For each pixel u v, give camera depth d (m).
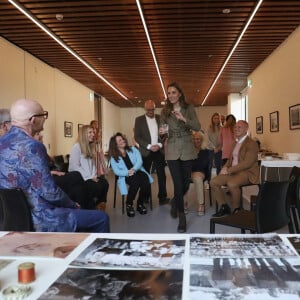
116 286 0.88
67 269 0.99
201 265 1.01
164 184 5.29
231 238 1.28
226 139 5.95
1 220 1.96
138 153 4.79
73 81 9.91
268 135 7.71
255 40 6.51
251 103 9.52
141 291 0.85
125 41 6.51
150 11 5.16
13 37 6.07
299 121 5.60
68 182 3.41
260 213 2.08
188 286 0.87
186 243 1.22
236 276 0.93
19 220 1.89
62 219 1.96
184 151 3.75
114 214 4.64
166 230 3.82
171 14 5.27
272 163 4.62
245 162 4.01
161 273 0.95
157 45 6.82
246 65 8.55
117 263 1.03
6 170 1.89
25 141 1.90
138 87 11.61
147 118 5.04
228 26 5.80
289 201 2.44
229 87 11.84
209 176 5.00
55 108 8.39
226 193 4.39
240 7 5.05
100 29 5.85
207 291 0.84
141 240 1.26
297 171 2.97
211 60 8.03
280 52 6.72
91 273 0.96
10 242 1.26
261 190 2.06
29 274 0.90
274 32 6.04
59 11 5.11
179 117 3.53
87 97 11.46
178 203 3.80
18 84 6.46
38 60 7.44
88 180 4.02
